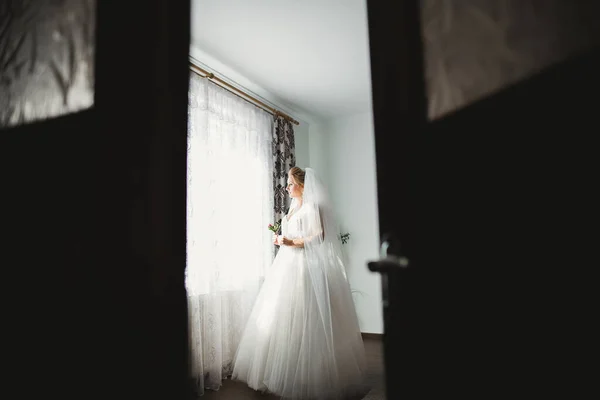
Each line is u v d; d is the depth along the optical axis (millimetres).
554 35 825
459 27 920
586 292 753
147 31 1142
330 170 4762
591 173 766
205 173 3074
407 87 956
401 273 922
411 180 931
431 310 886
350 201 4598
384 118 978
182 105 1132
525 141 829
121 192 1115
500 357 817
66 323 1126
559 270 778
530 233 810
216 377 2814
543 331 784
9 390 1173
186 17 1170
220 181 3277
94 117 1146
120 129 1128
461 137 890
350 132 4680
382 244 949
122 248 1098
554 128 806
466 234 866
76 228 1142
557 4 828
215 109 3303
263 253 3674
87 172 1143
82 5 1204
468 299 854
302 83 3699
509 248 825
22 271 1202
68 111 1187
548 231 794
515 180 831
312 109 4422
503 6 881
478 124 877
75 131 1170
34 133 1236
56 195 1180
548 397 771
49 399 1118
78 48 1192
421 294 896
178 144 1110
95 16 1184
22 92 1280
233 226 3359
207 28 2736
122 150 1121
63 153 1183
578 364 751
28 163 1235
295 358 2459
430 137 922
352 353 2580
